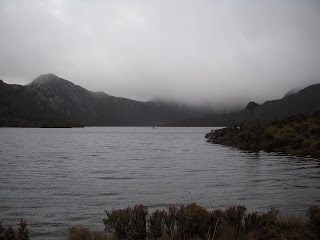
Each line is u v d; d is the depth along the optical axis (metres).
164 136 128.62
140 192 16.06
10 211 12.41
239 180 19.84
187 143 73.12
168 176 21.66
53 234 9.80
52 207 13.02
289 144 44.34
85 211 12.41
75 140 86.12
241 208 9.90
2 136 100.94
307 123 51.41
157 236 9.09
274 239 7.73
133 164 29.41
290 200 14.16
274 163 29.58
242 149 50.81
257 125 64.12
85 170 24.89
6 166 27.12
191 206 9.73
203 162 31.00
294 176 21.47
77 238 8.13
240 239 7.89
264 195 15.23
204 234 8.32
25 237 8.48
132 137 116.31
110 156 38.50
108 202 13.92
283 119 60.28
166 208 12.80
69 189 16.88
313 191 16.22
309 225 9.11
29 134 125.69
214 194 15.53
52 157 36.22
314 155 35.34
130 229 9.19
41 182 19.11
